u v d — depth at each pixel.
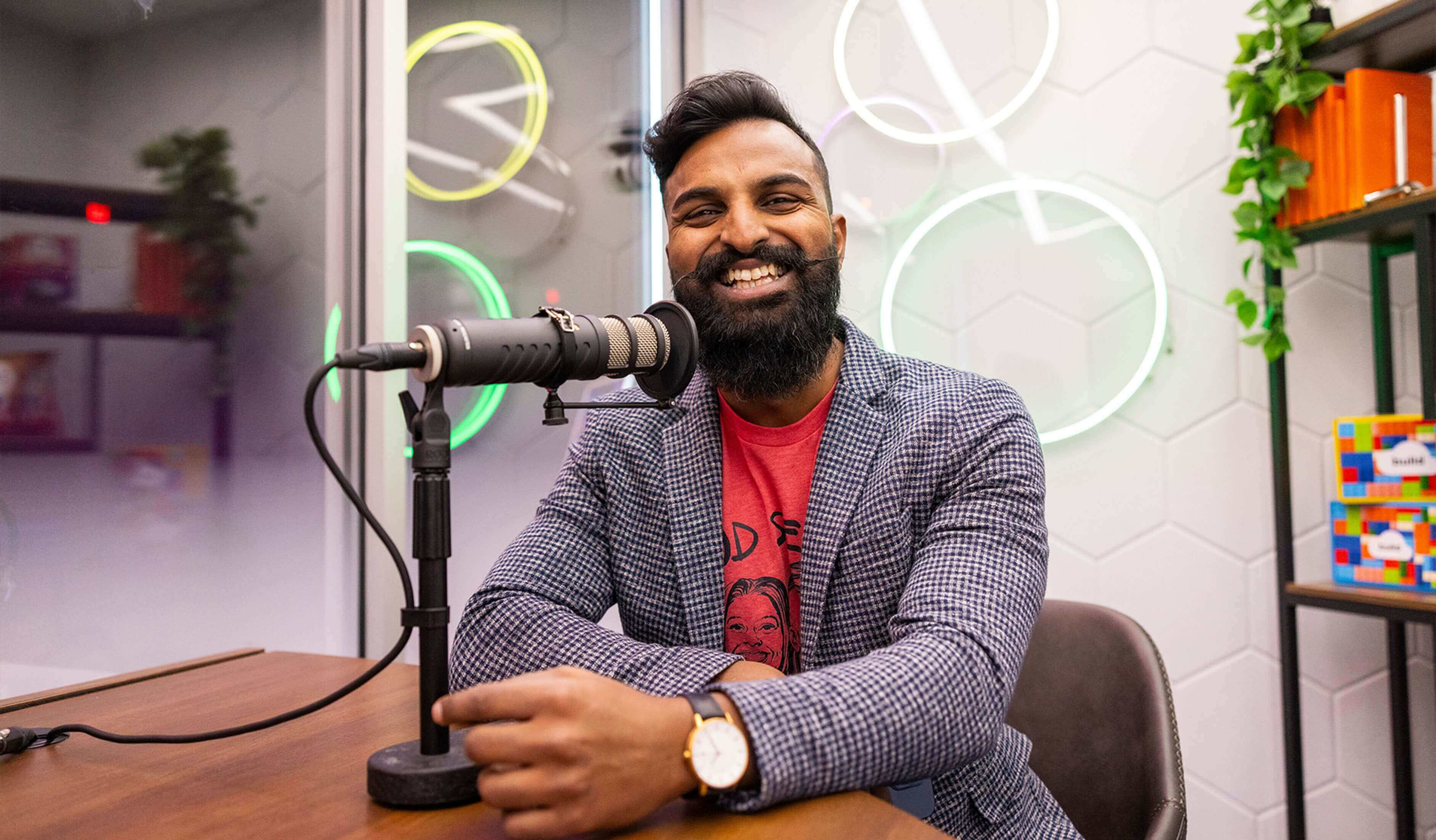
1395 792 1.98
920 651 0.77
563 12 2.31
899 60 2.44
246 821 0.63
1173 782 1.12
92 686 1.04
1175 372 2.20
